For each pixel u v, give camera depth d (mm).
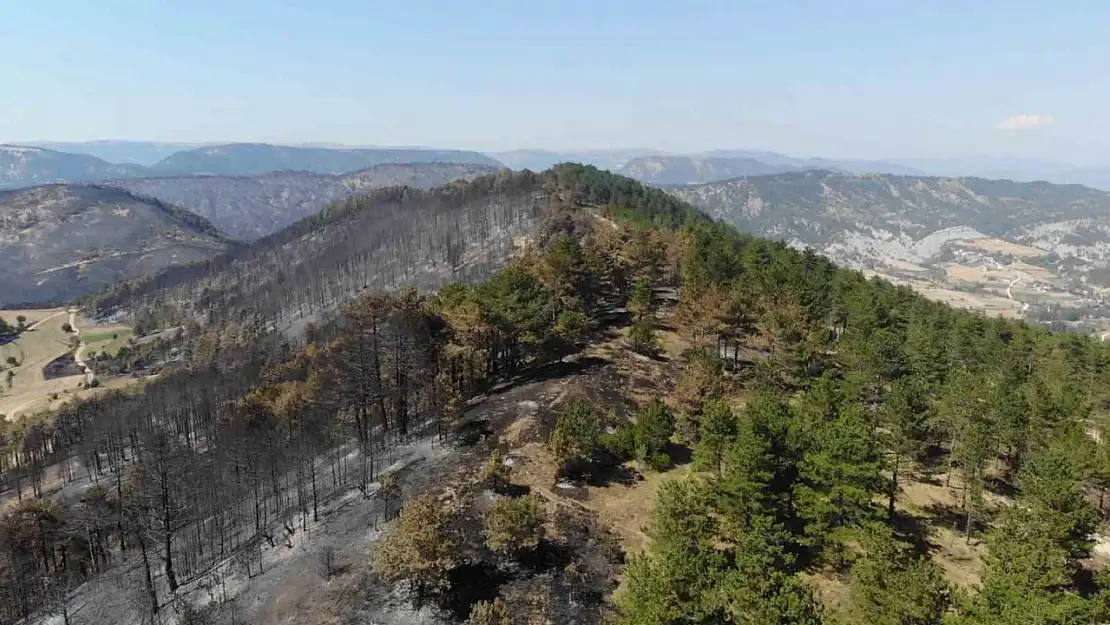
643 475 56188
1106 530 50938
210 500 63594
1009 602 31797
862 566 35750
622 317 97500
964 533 49156
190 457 70375
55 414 139750
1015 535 41156
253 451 67812
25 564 64375
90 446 106688
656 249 103562
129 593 54594
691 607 30344
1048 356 88375
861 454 42844
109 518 68375
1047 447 53594
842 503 42906
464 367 72500
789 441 45750
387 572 39562
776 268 88188
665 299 107000
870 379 62625
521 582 41844
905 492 55500
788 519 46188
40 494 99125
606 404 68312
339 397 72375
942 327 94938
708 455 49562
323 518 55250
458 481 54656
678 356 83062
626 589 40938
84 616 53531
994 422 52000
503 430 63062
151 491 54562
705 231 117375
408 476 57531
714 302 75250
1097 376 79375
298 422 76562
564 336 75812
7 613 57875
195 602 47812
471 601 40125
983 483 49781
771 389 59906
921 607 31047
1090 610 32312
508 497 49000
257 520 58469
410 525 40875
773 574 31672
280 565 49000
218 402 115500
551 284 86875
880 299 85250
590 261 92875
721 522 46344
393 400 73250
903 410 48969
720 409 51406
